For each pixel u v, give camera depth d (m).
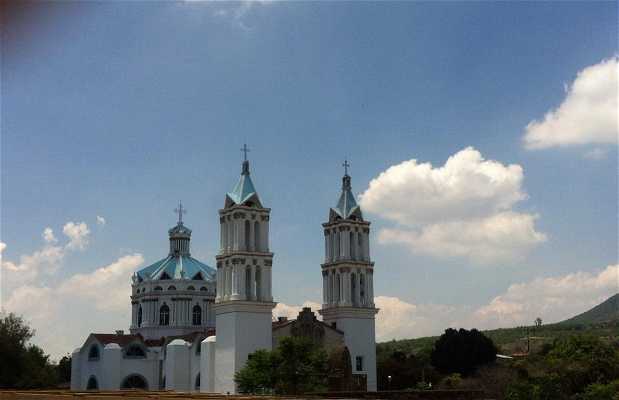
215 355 146.75
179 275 198.12
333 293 158.50
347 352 137.62
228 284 146.62
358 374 142.38
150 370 177.75
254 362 120.12
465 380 154.38
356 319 155.00
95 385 178.38
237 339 141.50
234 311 142.50
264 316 145.00
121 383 174.38
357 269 158.38
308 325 149.50
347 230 160.12
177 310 194.38
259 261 147.50
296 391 113.81
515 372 114.88
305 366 117.75
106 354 174.38
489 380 128.88
